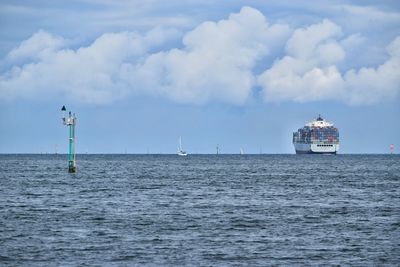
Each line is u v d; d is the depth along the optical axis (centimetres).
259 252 15488
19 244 16262
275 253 15388
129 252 15400
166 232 18350
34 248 15762
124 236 17575
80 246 16075
